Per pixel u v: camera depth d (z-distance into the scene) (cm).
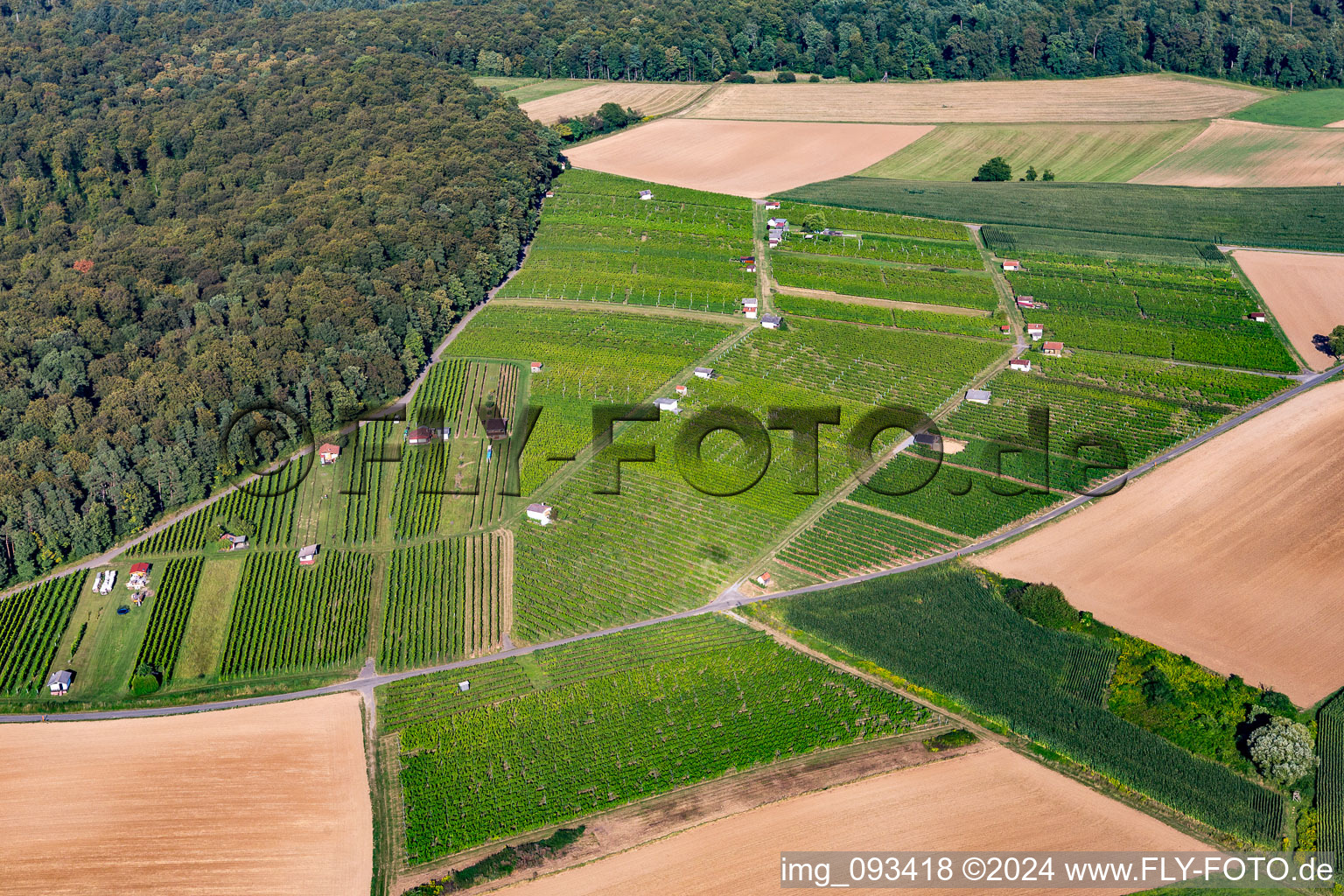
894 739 13888
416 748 14125
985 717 14150
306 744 14262
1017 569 16600
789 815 12794
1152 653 14800
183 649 15912
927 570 16675
